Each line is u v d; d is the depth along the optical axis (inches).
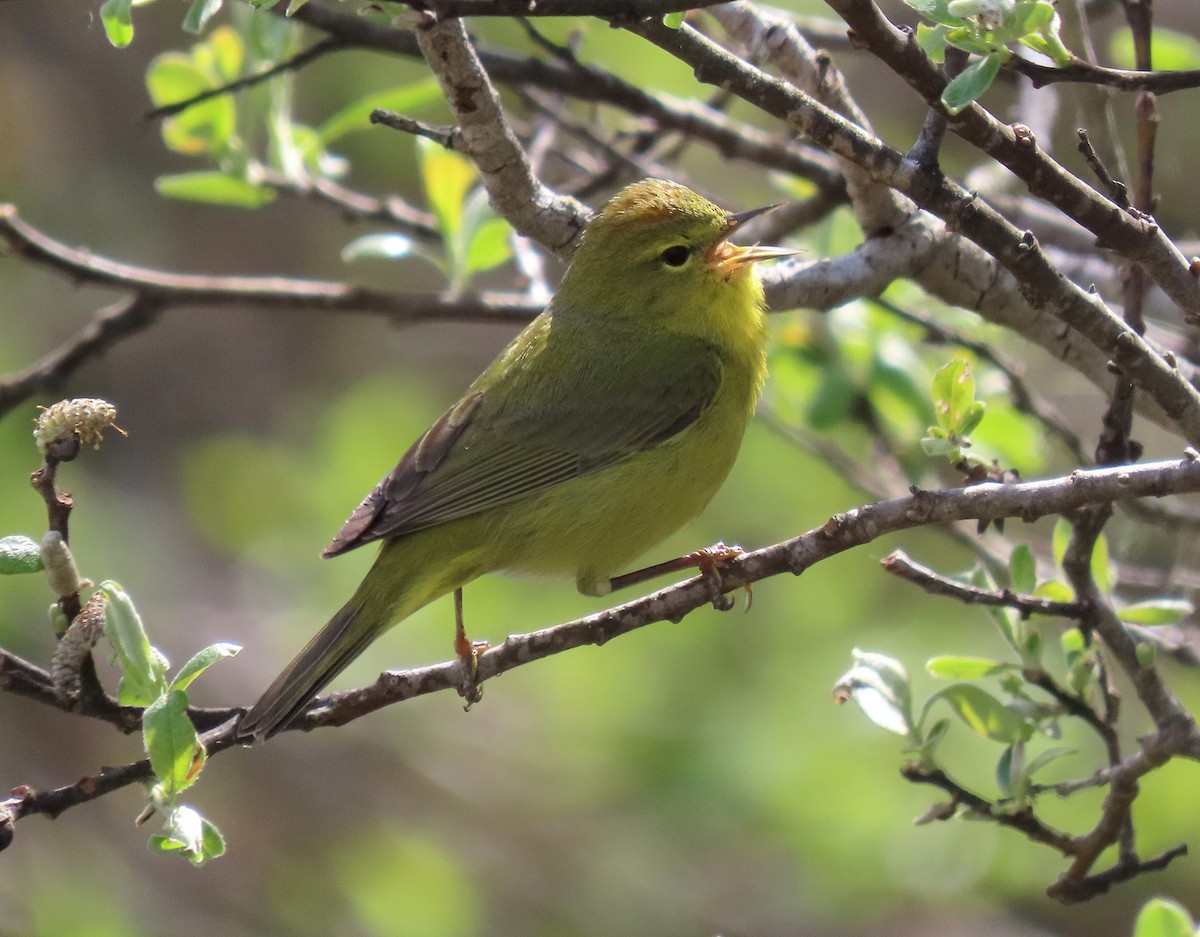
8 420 602.9
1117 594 433.7
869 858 525.7
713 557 346.6
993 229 256.7
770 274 349.4
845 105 331.6
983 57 230.7
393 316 425.1
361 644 323.0
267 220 741.3
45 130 720.3
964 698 296.2
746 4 332.2
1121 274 298.7
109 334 424.2
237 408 736.3
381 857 621.3
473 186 477.7
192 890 623.8
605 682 557.9
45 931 582.2
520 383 353.1
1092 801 497.7
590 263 362.6
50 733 650.8
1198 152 603.5
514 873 601.9
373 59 666.2
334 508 611.5
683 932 565.6
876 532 261.0
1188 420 271.4
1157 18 681.6
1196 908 557.3
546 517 341.4
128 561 639.1
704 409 353.7
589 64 424.5
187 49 745.0
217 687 617.3
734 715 543.8
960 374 276.5
